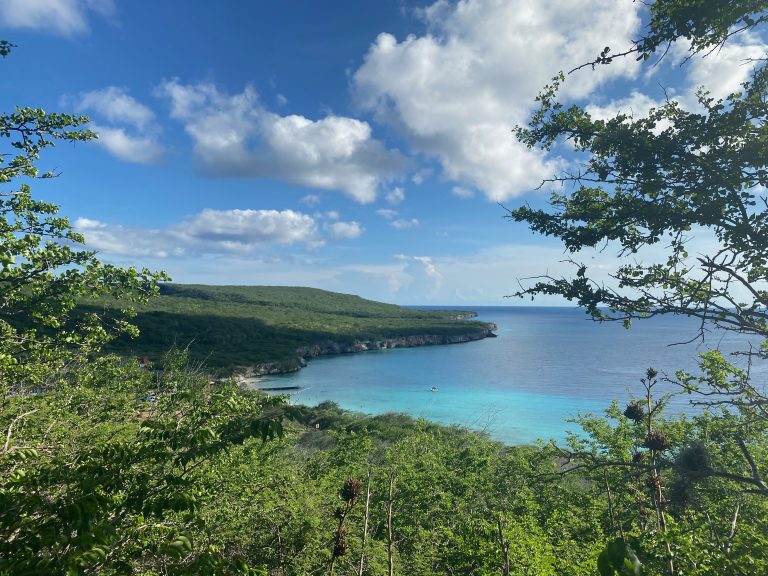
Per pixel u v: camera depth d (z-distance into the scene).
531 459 14.47
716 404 4.91
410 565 9.70
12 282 5.61
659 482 4.72
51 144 6.91
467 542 9.27
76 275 6.22
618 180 4.79
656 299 4.25
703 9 3.81
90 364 8.02
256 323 142.00
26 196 6.41
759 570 4.38
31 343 6.07
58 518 2.86
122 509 3.53
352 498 5.20
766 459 8.29
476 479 15.00
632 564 2.38
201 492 5.83
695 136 4.35
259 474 10.48
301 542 9.22
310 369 102.81
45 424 6.46
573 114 5.07
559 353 131.38
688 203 4.47
